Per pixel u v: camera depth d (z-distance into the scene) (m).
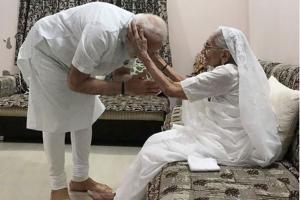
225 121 2.00
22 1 4.54
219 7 4.58
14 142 3.80
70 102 2.29
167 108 3.69
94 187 2.60
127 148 3.66
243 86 1.89
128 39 2.00
